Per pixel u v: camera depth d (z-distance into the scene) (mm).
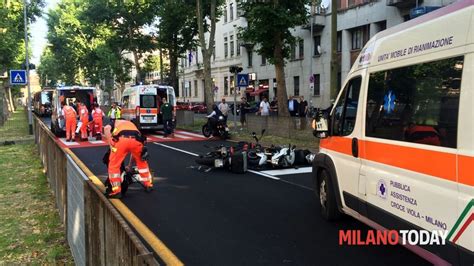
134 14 46969
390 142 4773
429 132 4074
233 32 52688
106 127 8664
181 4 33812
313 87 35312
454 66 3766
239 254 5441
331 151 6520
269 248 5641
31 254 5719
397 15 29891
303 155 12406
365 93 5504
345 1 34562
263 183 9984
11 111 56406
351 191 5805
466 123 3555
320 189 7109
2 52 29812
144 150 8984
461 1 3820
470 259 3457
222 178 10656
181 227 6590
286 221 6859
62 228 6738
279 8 20328
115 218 3201
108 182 8711
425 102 4180
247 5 21359
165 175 11109
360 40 33438
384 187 4867
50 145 9375
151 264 2279
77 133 20859
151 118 23094
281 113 21938
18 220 7242
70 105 21797
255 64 47969
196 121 30688
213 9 27656
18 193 9273
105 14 47281
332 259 5227
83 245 4594
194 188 9469
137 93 22984
